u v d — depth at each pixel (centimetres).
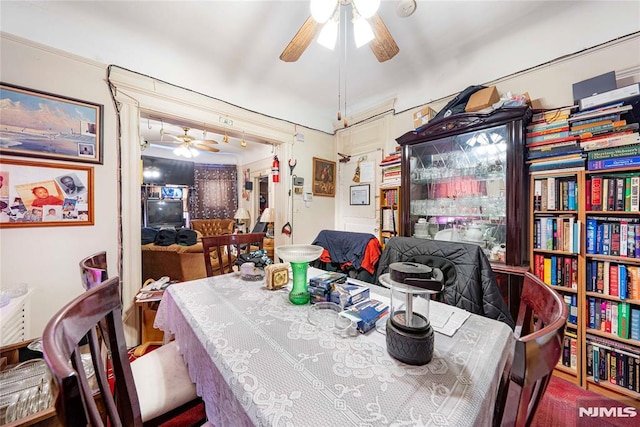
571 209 159
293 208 317
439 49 208
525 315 86
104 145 187
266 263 155
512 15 172
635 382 137
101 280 95
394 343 70
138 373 99
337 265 219
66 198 173
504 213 193
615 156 141
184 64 223
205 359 78
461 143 219
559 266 163
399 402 54
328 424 49
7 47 155
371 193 313
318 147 341
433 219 243
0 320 123
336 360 70
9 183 156
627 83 156
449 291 139
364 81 259
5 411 88
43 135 165
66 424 38
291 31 187
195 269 252
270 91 278
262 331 86
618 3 156
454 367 67
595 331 149
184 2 162
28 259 162
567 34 175
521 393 44
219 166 605
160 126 387
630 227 139
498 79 208
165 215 552
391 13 170
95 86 183
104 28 183
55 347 44
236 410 59
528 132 176
